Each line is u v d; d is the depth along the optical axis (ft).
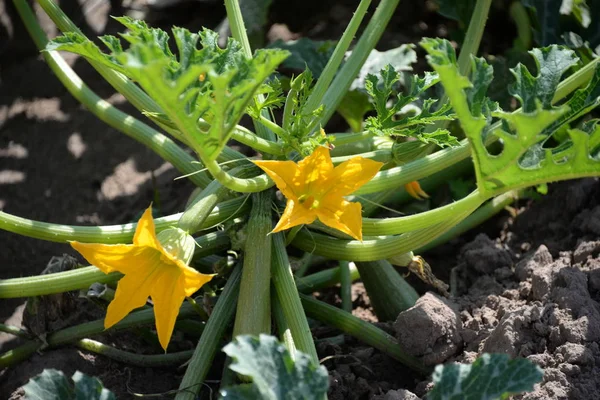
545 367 3.40
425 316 3.55
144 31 3.32
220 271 3.75
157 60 2.87
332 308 3.71
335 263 4.35
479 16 3.84
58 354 3.77
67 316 3.87
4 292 3.56
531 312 3.51
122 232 3.57
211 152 3.13
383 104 3.51
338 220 3.27
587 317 3.48
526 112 3.37
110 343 3.88
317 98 3.71
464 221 4.21
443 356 3.58
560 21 4.37
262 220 3.52
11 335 4.04
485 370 3.01
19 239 4.33
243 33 3.72
